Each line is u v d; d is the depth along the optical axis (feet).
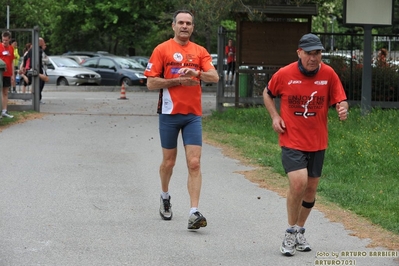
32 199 34.96
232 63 79.51
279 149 52.16
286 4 77.77
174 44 29.68
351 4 67.36
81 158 47.75
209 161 47.67
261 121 67.31
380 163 44.86
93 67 140.56
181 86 29.45
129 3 140.15
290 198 25.62
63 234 28.53
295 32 76.74
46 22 179.11
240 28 76.69
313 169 25.95
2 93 67.62
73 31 191.93
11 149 50.88
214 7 69.26
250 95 78.74
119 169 43.88
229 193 37.47
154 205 34.30
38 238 27.86
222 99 78.79
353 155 47.16
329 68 25.49
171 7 128.98
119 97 109.50
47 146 52.70
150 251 26.35
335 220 31.50
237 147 53.57
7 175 41.16
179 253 26.13
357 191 37.06
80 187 38.17
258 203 35.06
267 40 76.79
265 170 44.39
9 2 137.18
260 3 73.77
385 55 77.20
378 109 71.31
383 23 67.62
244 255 26.04
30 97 78.13
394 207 33.53
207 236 28.66
